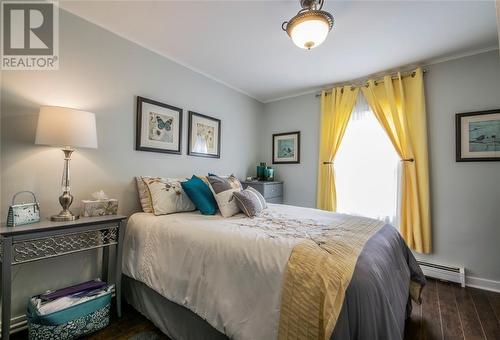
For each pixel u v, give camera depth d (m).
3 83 1.58
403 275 1.50
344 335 0.85
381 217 2.88
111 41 2.11
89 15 1.91
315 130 3.51
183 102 2.75
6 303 1.27
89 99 1.97
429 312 1.87
